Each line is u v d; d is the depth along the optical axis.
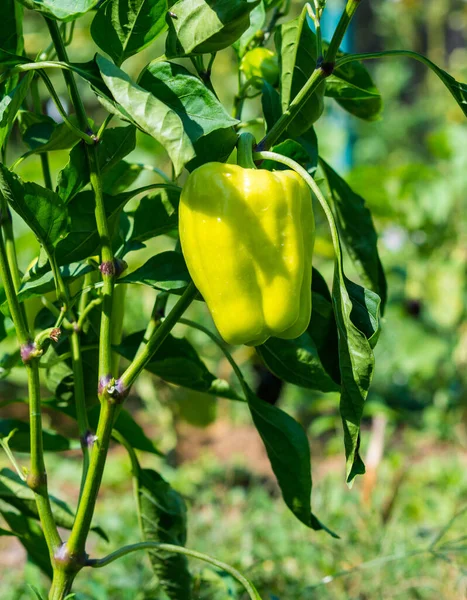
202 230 0.86
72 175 0.89
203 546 1.53
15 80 0.96
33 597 1.16
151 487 1.06
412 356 2.80
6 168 0.84
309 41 0.93
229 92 3.12
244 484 2.35
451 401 2.66
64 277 0.92
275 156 0.88
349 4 0.86
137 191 0.92
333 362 1.00
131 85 0.81
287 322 0.87
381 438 1.69
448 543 1.29
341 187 1.05
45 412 2.77
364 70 1.03
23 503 1.03
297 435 0.99
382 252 2.94
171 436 2.50
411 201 2.62
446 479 2.02
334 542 1.49
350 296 0.88
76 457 2.58
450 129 2.67
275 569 1.39
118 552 0.92
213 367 2.80
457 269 2.59
